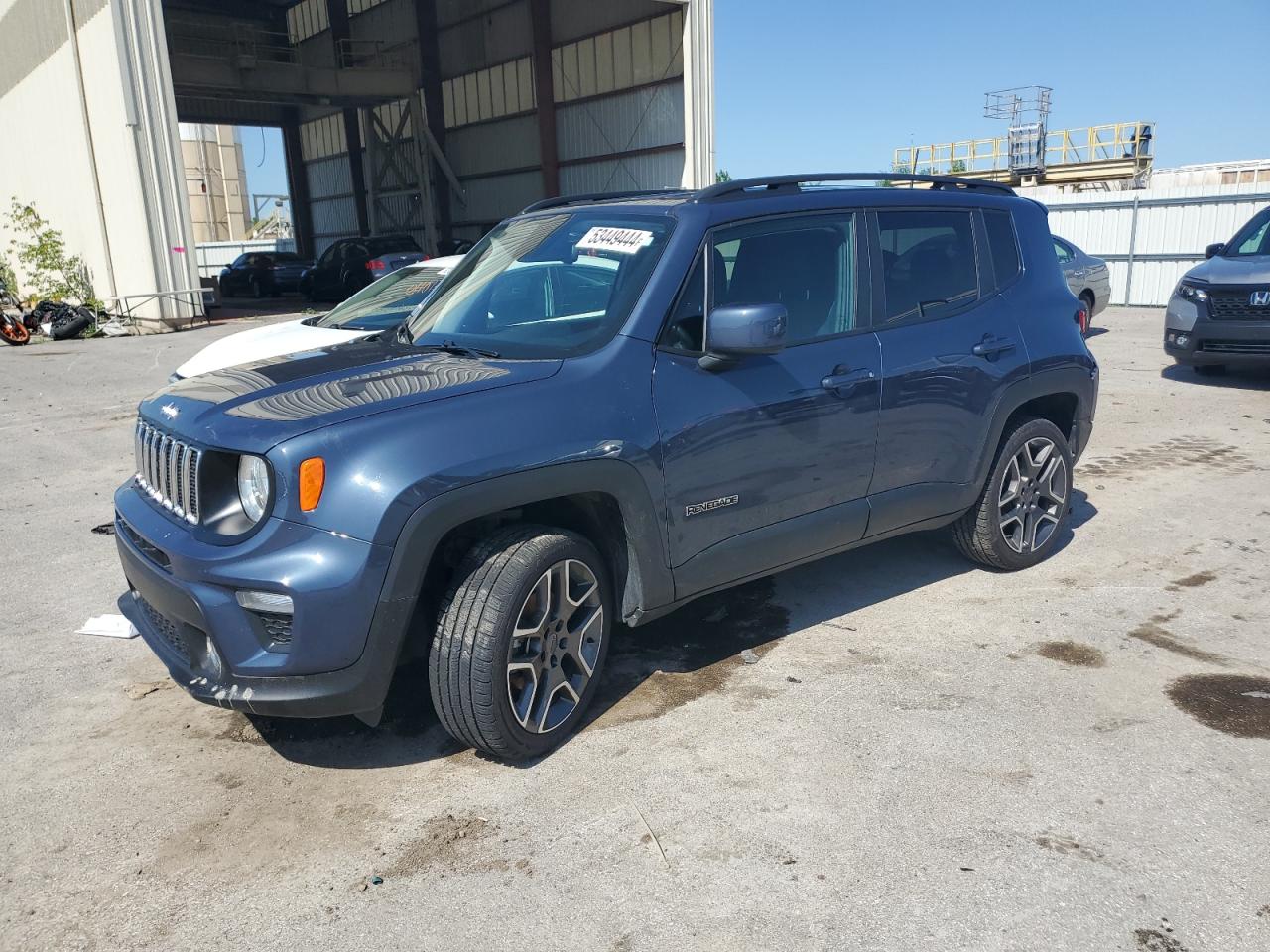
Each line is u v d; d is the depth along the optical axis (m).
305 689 2.94
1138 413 8.96
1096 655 4.02
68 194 21.97
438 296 4.43
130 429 9.35
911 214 4.42
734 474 3.67
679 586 3.60
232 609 2.95
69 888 2.74
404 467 2.94
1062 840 2.82
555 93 27.86
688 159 24.05
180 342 16.56
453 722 3.19
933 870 2.71
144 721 3.69
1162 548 5.31
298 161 38.59
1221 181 31.28
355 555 2.88
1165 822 2.89
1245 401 9.32
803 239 4.00
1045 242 5.04
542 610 3.23
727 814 2.99
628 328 3.49
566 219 4.16
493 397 3.17
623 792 3.12
